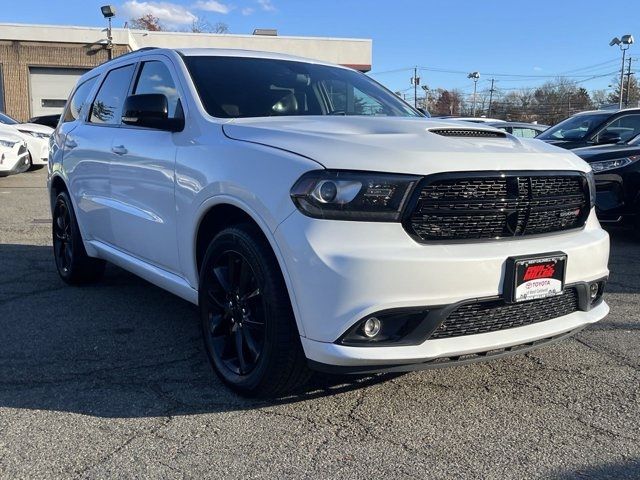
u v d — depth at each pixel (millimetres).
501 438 2891
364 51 33844
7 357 3842
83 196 5059
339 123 3445
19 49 28609
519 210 3039
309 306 2771
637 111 9273
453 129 3379
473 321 2957
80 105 5629
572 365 3787
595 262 3359
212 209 3404
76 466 2617
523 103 81688
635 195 7332
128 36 29344
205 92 3863
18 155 13570
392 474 2578
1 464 2629
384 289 2701
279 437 2877
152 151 3957
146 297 5238
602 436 2916
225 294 3371
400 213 2775
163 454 2721
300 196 2801
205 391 3369
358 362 2723
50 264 6461
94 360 3805
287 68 4438
